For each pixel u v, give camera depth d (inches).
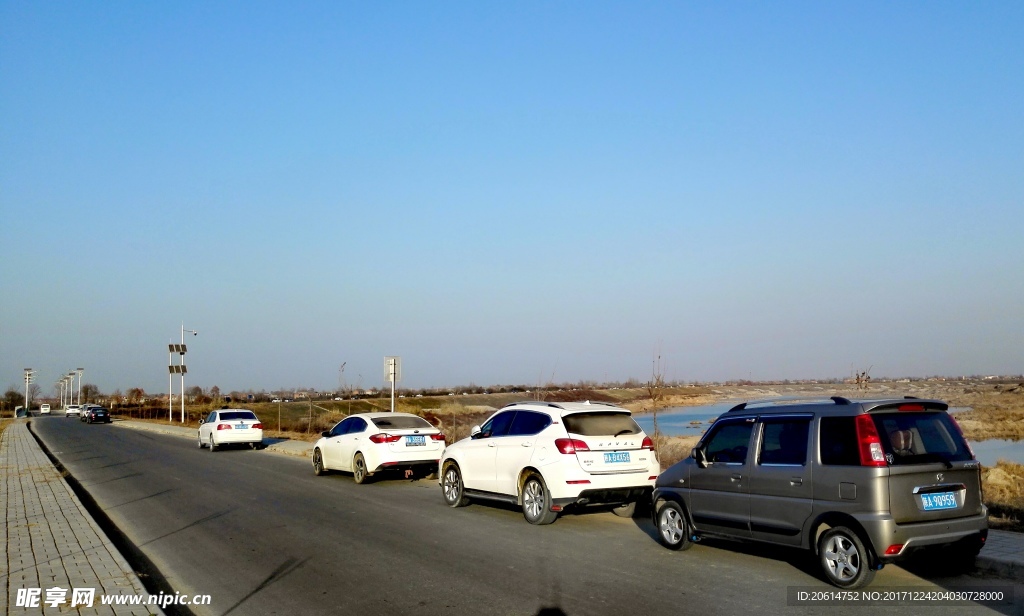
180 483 697.6
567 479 420.8
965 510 286.2
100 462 957.2
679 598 278.8
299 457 978.7
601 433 436.8
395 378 829.2
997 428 1316.4
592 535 410.0
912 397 308.5
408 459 649.0
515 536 408.8
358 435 674.2
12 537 415.2
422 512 499.2
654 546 377.1
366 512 502.3
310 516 490.0
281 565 352.2
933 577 301.6
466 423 1194.6
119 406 3875.5
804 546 297.7
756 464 320.8
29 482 708.0
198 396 3521.2
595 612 263.3
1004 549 316.5
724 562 337.7
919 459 282.7
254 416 1155.3
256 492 619.5
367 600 288.5
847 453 285.9
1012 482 557.9
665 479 371.6
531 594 289.3
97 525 453.1
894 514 271.6
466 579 315.0
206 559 371.2
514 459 461.4
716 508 338.3
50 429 2031.3
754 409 335.3
